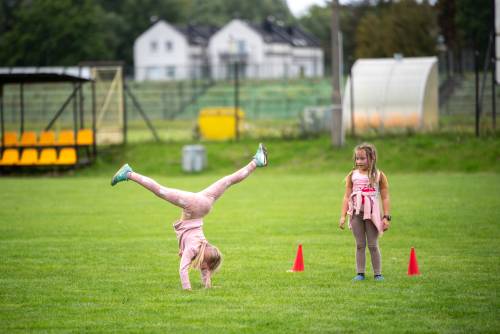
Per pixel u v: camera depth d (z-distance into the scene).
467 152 41.72
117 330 11.98
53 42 109.50
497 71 45.78
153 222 24.83
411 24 71.56
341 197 31.03
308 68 156.50
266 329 11.91
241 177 14.95
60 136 46.16
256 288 14.89
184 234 14.67
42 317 12.84
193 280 15.90
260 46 148.12
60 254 18.95
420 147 43.31
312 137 47.97
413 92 48.44
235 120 50.44
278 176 40.97
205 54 150.12
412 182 35.38
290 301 13.73
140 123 72.62
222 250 19.42
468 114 56.00
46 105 75.25
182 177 41.81
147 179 14.51
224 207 28.44
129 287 15.12
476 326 12.02
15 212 27.38
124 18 150.38
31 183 39.28
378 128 47.53
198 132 54.59
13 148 45.09
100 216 26.33
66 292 14.70
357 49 74.44
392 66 50.72
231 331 11.81
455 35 81.94
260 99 85.31
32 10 111.19
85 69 79.75
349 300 13.78
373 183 15.17
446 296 14.00
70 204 29.86
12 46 109.44
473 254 18.41
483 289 14.55
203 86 92.19
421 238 20.83
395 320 12.39
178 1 164.00
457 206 26.75
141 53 148.00
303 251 19.19
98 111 57.22
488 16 79.75
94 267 17.27
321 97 87.56
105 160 46.28
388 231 22.00
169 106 82.31
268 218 25.38
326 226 23.52
